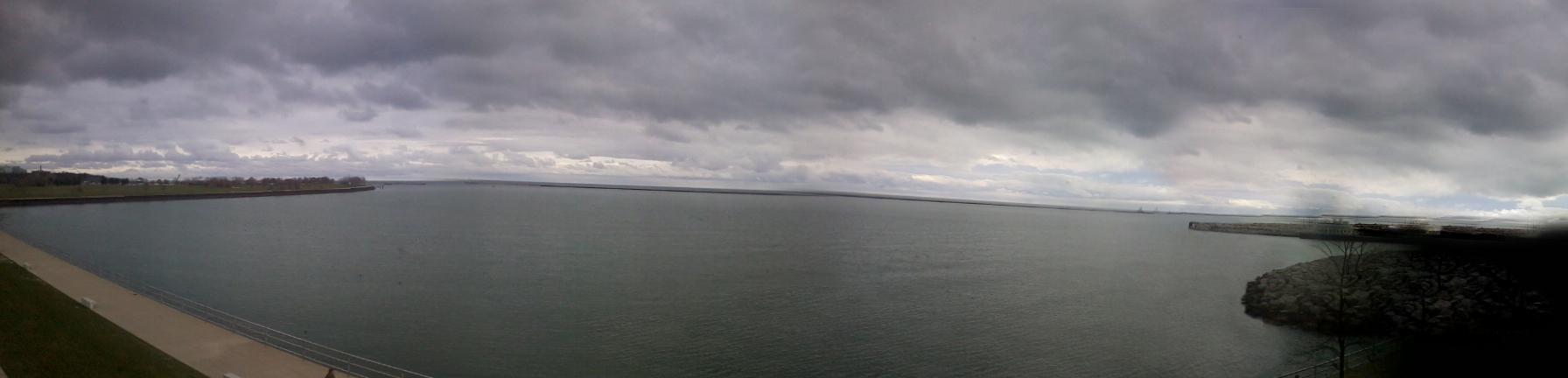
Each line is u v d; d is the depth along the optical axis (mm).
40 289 53531
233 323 58625
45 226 133000
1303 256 121312
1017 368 54281
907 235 182250
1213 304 81312
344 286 81938
